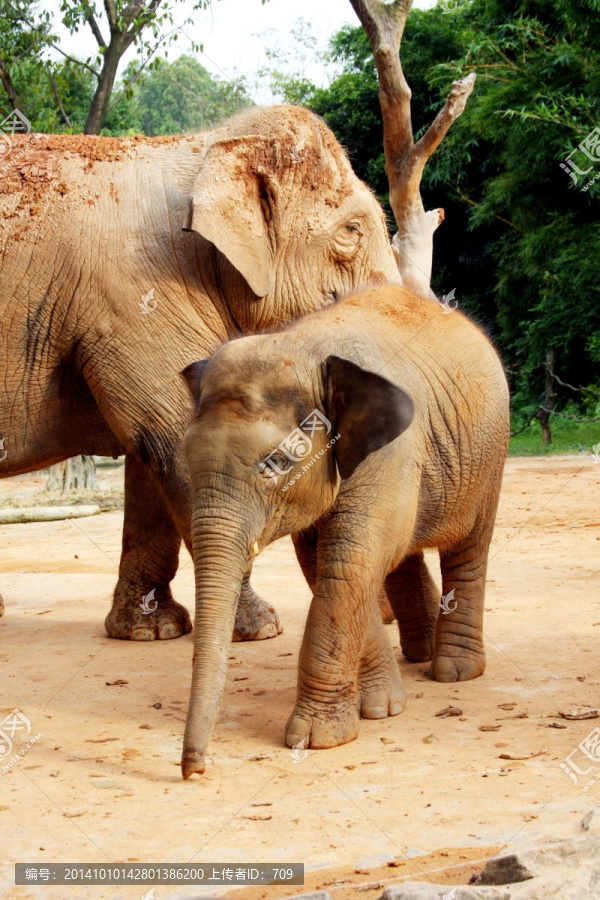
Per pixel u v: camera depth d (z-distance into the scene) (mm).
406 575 6422
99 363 6523
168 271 6531
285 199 6660
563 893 2986
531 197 24984
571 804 3873
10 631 7969
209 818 3945
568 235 24094
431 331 5668
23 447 7020
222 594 4250
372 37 10398
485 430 5812
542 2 24453
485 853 3482
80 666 6711
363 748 4742
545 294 24969
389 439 4484
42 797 4266
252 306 6652
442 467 5496
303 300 6785
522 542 11500
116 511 17750
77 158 6824
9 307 6535
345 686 4863
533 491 16188
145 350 6453
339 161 7098
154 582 7691
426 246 10914
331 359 4562
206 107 27906
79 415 7047
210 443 4379
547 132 22578
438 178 28672
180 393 6441
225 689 5949
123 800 4188
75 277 6500
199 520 4340
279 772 4449
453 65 25312
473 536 5977
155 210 6629
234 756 4703
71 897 3316
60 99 19062
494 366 6031
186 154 6887
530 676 5914
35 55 18703
